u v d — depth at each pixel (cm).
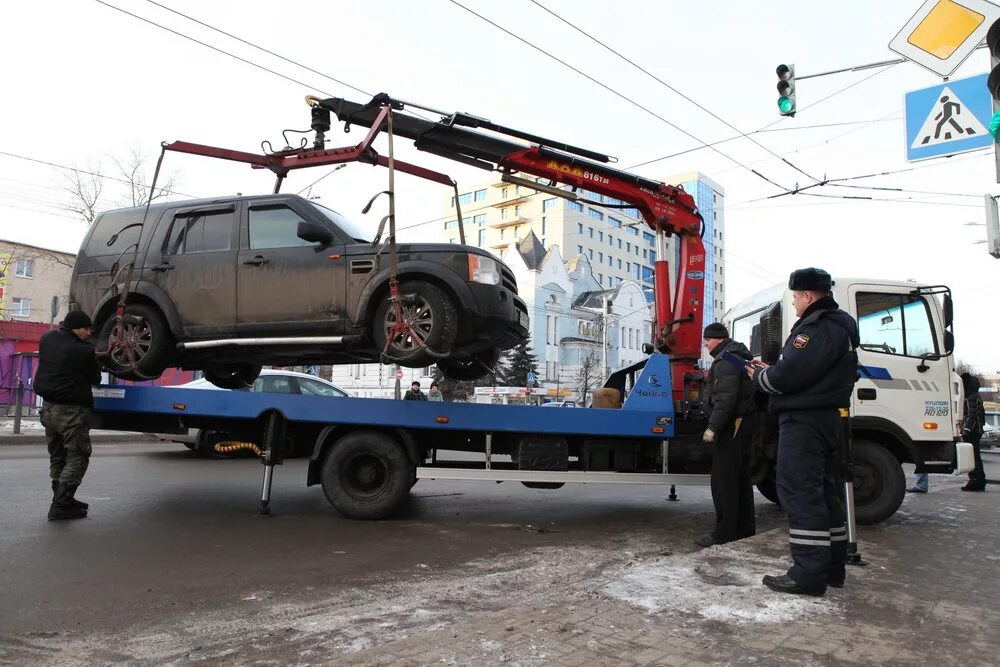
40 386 640
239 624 367
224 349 686
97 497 779
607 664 281
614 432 698
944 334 723
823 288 410
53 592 425
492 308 646
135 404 712
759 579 416
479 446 721
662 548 586
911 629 330
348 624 358
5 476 902
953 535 618
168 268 688
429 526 668
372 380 5178
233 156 741
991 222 1002
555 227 8788
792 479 398
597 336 6850
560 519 730
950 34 701
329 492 681
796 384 394
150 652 323
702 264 834
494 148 783
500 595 421
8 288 4041
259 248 680
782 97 1056
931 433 709
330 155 733
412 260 641
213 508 732
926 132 757
